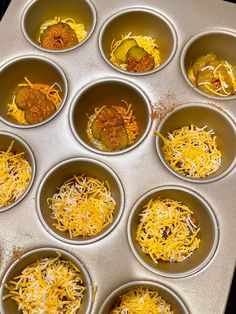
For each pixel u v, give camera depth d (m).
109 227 0.23
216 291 0.21
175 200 0.24
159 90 0.26
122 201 0.23
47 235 0.23
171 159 0.25
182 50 0.27
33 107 0.27
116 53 0.28
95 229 0.23
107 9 0.29
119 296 0.21
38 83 0.28
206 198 0.23
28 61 0.27
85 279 0.22
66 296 0.22
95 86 0.26
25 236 0.23
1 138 0.25
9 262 0.22
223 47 0.28
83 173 0.25
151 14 0.28
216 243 0.22
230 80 0.27
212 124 0.26
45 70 0.27
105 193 0.24
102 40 0.28
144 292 0.22
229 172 0.24
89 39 0.28
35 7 0.29
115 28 0.29
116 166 0.24
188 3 0.28
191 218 0.24
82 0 0.29
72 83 0.26
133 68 0.28
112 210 0.24
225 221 0.22
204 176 0.25
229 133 0.25
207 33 0.27
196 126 0.26
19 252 0.22
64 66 0.27
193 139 0.26
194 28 0.27
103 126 0.26
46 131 0.25
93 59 0.27
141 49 0.28
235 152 0.24
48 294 0.22
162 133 0.25
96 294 0.21
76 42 0.29
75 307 0.22
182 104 0.25
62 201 0.24
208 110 0.25
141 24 0.29
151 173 0.24
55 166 0.24
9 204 0.24
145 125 0.26
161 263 0.23
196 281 0.21
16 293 0.22
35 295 0.22
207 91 0.26
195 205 0.23
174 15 0.28
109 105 0.27
